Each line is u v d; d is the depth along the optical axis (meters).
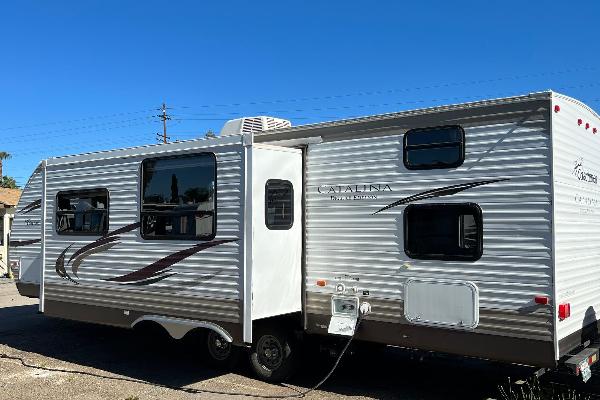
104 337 9.16
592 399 5.69
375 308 5.84
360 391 6.24
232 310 6.16
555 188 4.89
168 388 6.37
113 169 7.48
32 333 9.49
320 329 6.25
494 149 5.18
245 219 6.06
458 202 5.35
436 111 5.52
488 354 5.15
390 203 5.78
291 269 6.35
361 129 6.02
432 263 5.48
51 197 8.31
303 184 6.45
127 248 7.25
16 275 8.86
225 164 6.30
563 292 4.98
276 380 6.53
